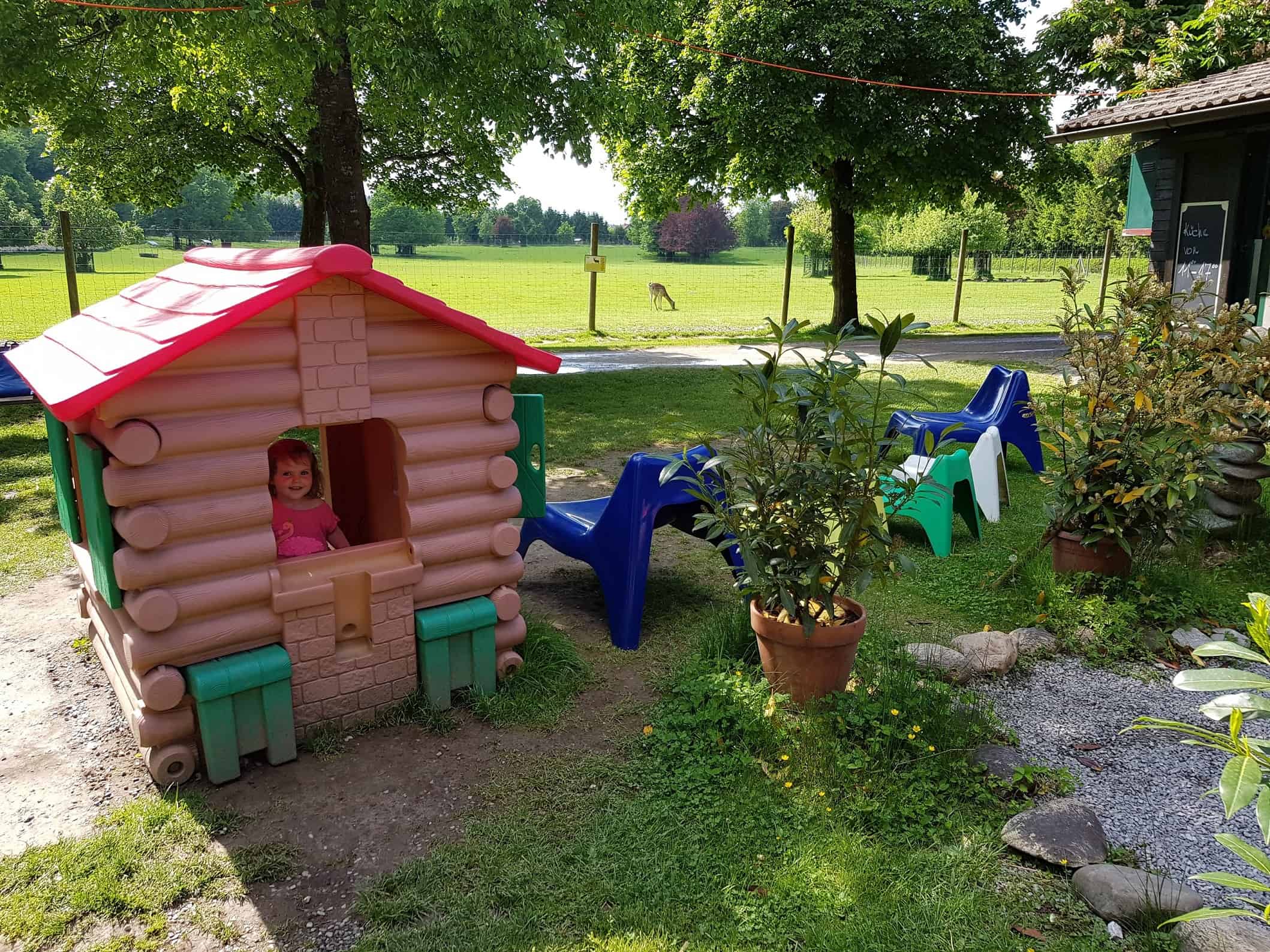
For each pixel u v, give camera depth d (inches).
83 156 658.8
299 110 527.2
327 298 130.8
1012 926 103.1
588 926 103.2
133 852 116.2
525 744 144.2
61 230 471.5
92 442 124.2
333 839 120.1
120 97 554.9
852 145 709.3
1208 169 372.8
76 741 146.3
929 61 693.9
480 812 126.0
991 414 310.3
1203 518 232.7
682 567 232.4
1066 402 205.0
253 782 132.9
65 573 222.1
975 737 142.6
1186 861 116.9
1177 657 178.7
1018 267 1926.7
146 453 117.8
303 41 352.8
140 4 345.4
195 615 127.3
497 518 157.2
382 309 138.2
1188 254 386.3
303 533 157.8
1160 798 131.7
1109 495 194.1
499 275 1782.7
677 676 164.4
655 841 118.3
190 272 169.5
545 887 109.7
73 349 144.7
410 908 106.1
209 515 125.4
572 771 135.9
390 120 472.7
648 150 771.4
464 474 150.8
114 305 171.0
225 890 110.3
